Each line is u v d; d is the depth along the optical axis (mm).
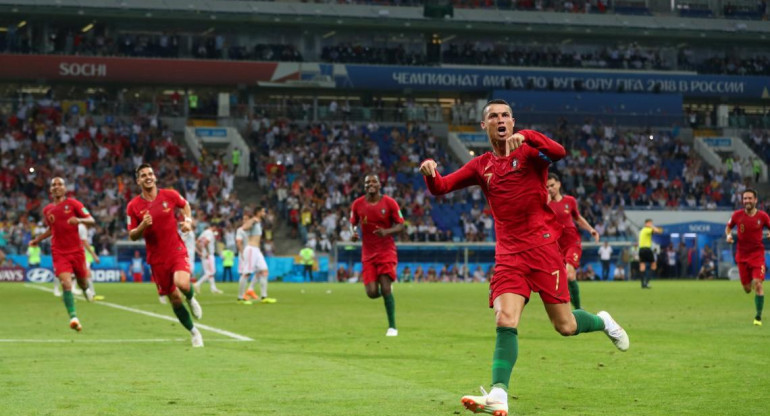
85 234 25469
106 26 57406
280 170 51531
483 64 62375
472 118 60000
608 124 60688
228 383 9273
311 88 59406
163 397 8383
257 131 55531
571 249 17578
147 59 56094
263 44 59750
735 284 39156
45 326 16406
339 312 20672
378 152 54875
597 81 61875
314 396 8469
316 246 46375
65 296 15430
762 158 61594
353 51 60812
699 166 58688
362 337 14430
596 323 8312
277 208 49156
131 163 49844
